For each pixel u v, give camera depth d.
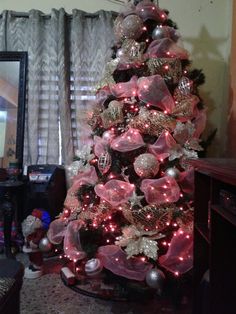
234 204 1.05
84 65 2.58
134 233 1.62
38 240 2.08
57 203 2.51
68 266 2.10
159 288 1.56
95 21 2.56
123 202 1.65
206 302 1.27
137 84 1.79
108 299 1.78
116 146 1.72
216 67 2.61
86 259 1.78
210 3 2.59
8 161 2.60
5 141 2.61
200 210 1.47
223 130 2.60
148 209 1.58
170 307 1.71
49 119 2.61
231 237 1.20
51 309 1.69
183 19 2.60
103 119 1.86
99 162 1.79
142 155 1.66
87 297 1.82
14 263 1.17
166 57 1.83
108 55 2.52
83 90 2.59
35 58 2.56
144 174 1.67
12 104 2.60
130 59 1.84
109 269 1.65
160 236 1.60
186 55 1.93
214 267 1.21
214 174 1.17
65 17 2.56
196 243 1.46
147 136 1.76
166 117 1.71
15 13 2.56
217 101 2.63
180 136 1.74
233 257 1.21
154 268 1.58
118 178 1.77
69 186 2.56
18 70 2.59
